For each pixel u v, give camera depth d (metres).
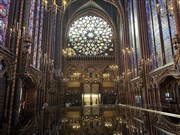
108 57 42.53
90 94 40.50
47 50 23.88
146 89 22.78
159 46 20.19
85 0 42.12
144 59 23.50
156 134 6.90
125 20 35.00
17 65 12.46
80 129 7.99
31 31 17.48
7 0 12.50
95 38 44.06
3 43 11.84
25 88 18.53
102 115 14.23
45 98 22.53
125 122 9.95
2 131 9.29
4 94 11.57
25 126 9.62
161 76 18.69
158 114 13.12
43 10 23.27
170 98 18.66
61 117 12.92
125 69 33.88
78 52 42.94
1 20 11.60
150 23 23.22
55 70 31.09
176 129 7.66
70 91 40.09
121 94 37.34
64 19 41.22
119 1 35.88
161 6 19.42
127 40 34.00
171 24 17.17
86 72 41.69
